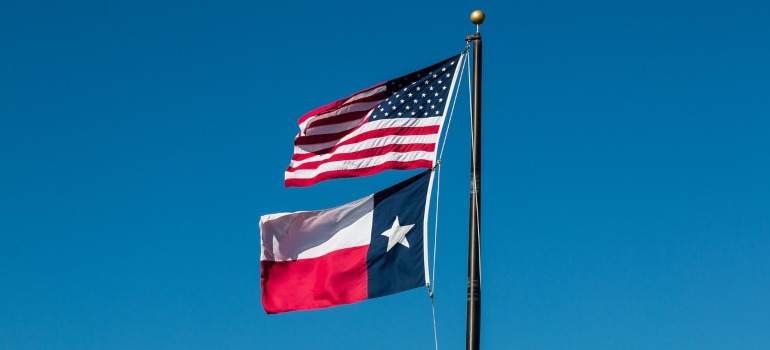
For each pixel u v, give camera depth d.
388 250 20.56
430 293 20.03
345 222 21.22
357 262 20.70
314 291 20.92
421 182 20.89
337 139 21.88
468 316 16.50
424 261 20.36
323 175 21.28
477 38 19.06
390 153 20.92
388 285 20.34
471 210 17.36
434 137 20.94
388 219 20.86
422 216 20.61
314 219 21.36
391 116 21.27
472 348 16.28
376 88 21.53
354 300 20.62
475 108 18.41
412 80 21.50
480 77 18.77
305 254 21.38
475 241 17.09
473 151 17.89
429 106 21.23
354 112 21.81
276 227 21.38
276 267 21.33
